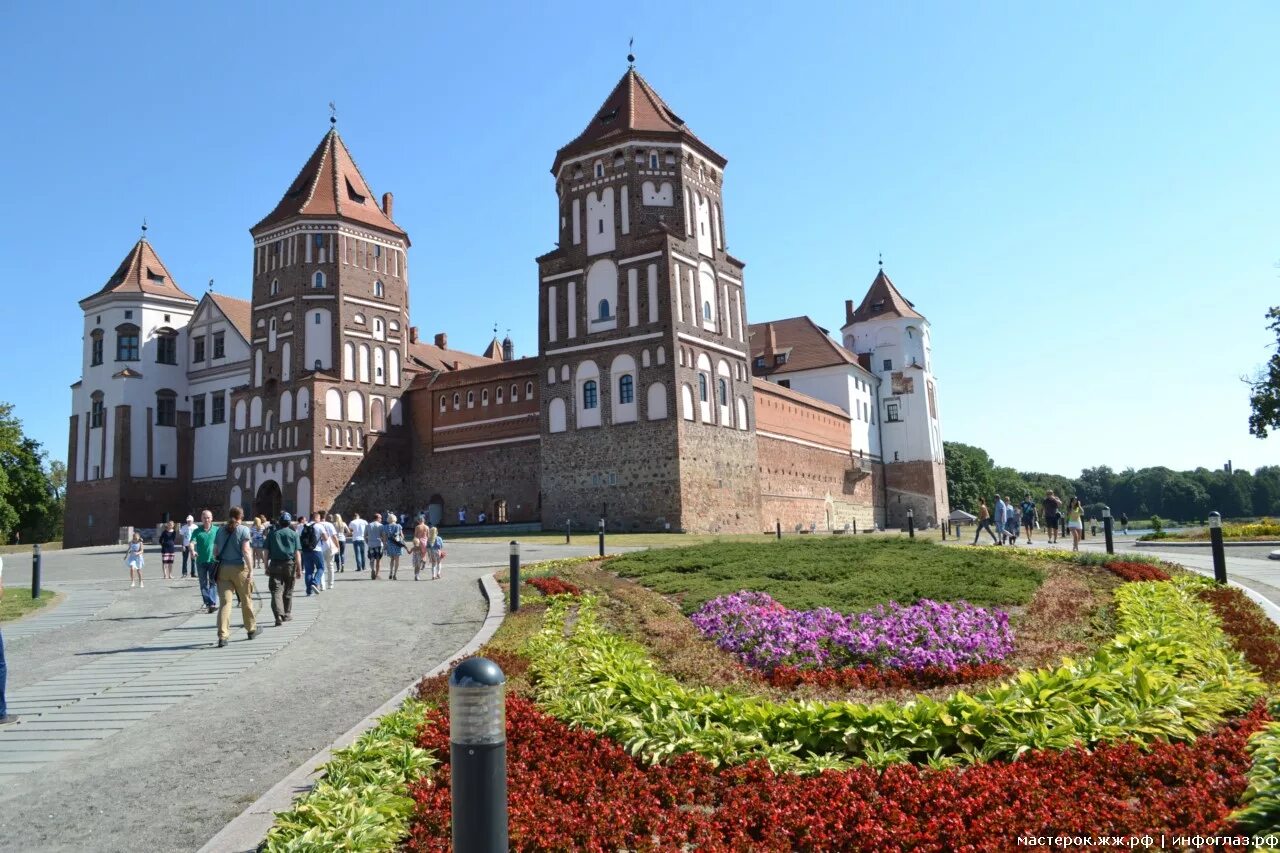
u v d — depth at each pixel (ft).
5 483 246.06
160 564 129.39
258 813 24.35
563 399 176.04
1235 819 19.08
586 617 52.21
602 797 23.45
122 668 47.16
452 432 209.67
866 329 300.81
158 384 236.22
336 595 75.82
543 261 181.68
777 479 207.21
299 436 202.28
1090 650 40.52
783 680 37.50
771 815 21.58
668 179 174.81
